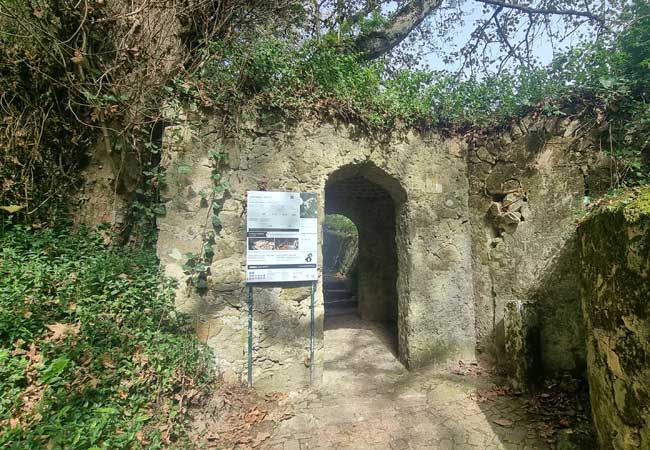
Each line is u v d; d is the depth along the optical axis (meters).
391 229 6.19
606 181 2.96
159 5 3.04
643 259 1.58
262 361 3.06
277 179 3.15
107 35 3.01
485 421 2.61
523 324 3.05
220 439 2.36
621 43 3.02
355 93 3.39
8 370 1.73
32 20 2.64
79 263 2.64
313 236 3.20
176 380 2.36
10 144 2.76
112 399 1.98
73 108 3.03
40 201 2.90
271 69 3.06
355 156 3.40
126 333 2.29
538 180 3.34
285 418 2.68
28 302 2.09
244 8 3.33
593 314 2.07
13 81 2.77
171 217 2.90
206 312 2.92
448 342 3.66
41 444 1.51
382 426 2.59
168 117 2.89
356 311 6.92
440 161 3.77
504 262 3.53
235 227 3.04
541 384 3.01
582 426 2.38
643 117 2.73
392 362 3.88
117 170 3.22
